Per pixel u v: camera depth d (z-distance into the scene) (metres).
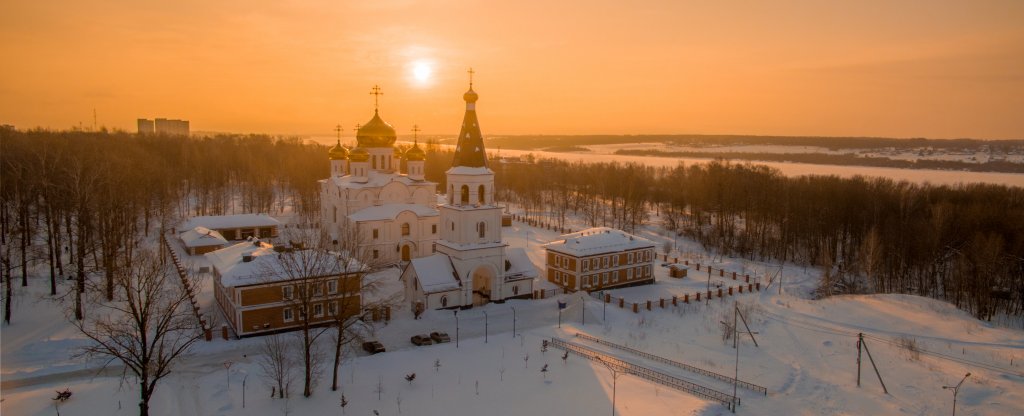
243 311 54.72
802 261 109.69
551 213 143.75
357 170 96.81
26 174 76.69
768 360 52.25
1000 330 59.84
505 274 70.25
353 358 50.12
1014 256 81.88
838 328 60.66
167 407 40.91
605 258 77.94
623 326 60.88
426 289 64.38
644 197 157.75
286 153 186.62
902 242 94.25
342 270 56.09
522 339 55.62
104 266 65.12
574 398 42.28
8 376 44.84
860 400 44.16
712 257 106.44
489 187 69.00
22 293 62.44
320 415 39.62
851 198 116.19
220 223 103.25
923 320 62.41
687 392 43.75
